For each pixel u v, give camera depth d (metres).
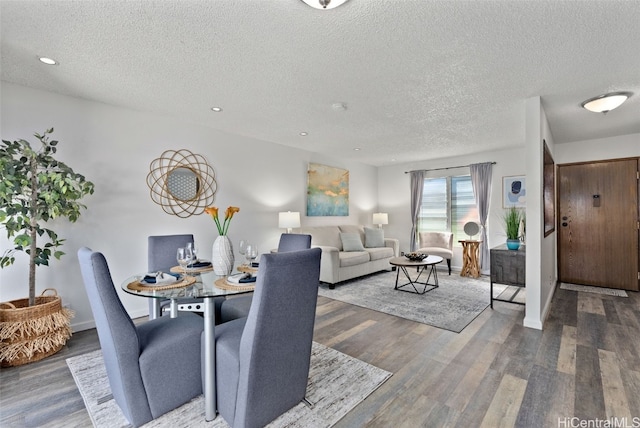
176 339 1.75
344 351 2.46
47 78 2.49
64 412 1.73
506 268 3.54
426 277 5.25
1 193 2.06
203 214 3.85
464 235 5.81
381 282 4.92
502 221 5.27
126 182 3.21
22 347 2.22
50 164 2.43
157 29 1.81
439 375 2.09
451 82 2.56
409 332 2.84
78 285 2.92
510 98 2.92
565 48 2.03
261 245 4.54
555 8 1.63
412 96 2.87
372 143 4.76
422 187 6.27
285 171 4.91
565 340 2.62
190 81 2.54
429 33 1.86
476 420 1.64
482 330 2.88
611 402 1.78
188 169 3.70
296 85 2.62
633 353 2.36
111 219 3.12
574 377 2.04
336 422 1.63
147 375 1.62
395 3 1.58
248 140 4.37
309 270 1.59
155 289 1.80
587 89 2.71
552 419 1.64
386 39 1.92
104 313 1.51
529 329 2.89
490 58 2.17
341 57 2.15
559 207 4.81
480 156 5.55
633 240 4.27
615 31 1.83
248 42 1.96
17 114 2.61
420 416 1.68
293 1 1.57
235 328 1.83
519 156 5.11
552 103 3.05
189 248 2.27
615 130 4.05
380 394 1.88
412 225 6.43
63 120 2.83
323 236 5.19
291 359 1.64
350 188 6.25
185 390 1.77
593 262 4.55
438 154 5.59
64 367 2.21
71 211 2.48
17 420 1.66
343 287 4.58
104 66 2.28
